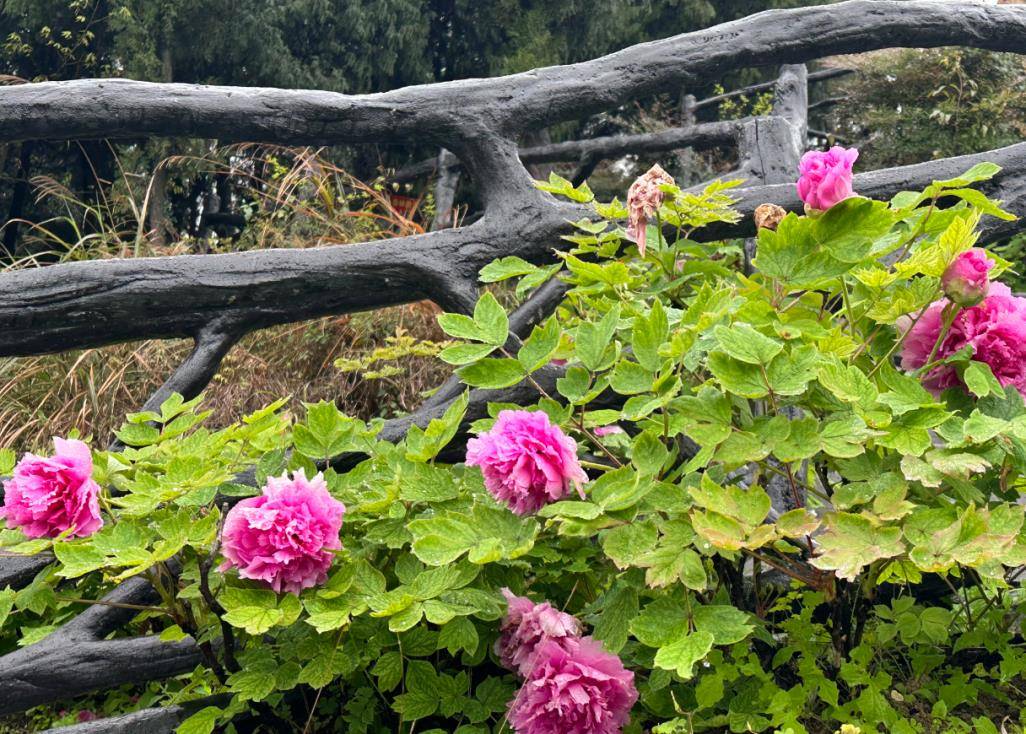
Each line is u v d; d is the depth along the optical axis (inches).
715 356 46.6
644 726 57.6
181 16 339.0
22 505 51.3
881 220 49.9
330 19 365.1
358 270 76.3
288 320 77.6
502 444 46.1
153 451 61.7
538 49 379.6
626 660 53.4
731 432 47.2
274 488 48.9
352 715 57.4
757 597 60.5
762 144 99.6
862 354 54.6
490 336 53.7
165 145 328.8
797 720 55.7
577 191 71.3
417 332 175.3
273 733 61.4
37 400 156.1
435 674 53.1
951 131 351.6
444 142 81.1
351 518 55.9
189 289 72.2
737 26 88.2
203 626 56.7
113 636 74.0
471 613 48.1
